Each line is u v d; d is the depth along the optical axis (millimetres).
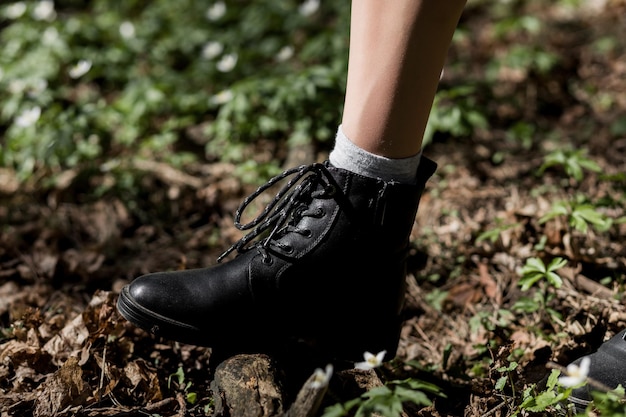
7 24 5316
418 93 1655
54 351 2043
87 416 1797
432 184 3176
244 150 3547
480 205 2951
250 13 5062
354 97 1696
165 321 1799
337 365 1940
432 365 2082
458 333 2232
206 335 1818
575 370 1504
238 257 1853
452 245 2648
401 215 1770
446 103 3723
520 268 2432
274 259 1784
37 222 3051
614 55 4266
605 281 2316
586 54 4352
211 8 5281
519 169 3232
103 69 4422
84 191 3314
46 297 2535
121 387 1927
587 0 5098
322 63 4477
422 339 2246
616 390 1561
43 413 1788
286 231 1802
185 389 1933
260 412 1638
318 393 1565
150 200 3215
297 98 3574
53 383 1823
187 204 3178
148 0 5707
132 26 4785
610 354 1684
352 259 1776
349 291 1812
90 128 3635
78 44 4629
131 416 1812
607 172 3092
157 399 1896
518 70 4141
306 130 3439
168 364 2070
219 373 1766
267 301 1808
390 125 1678
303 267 1775
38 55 4320
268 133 3621
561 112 3830
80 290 2588
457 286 2436
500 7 5207
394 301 1867
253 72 4371
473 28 5008
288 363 1868
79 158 3453
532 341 2053
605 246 2506
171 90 4020
